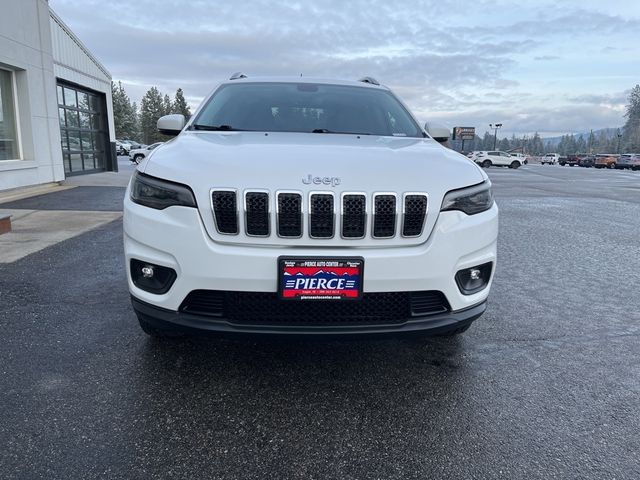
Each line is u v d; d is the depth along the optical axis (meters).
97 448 2.08
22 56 10.44
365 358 3.02
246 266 2.26
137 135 107.38
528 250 6.48
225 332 2.31
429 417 2.40
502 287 4.69
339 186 2.31
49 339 3.12
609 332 3.57
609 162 58.56
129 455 2.05
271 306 2.36
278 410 2.42
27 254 5.30
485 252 2.61
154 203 2.40
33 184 11.16
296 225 2.29
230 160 2.44
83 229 6.71
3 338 3.13
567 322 3.76
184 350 3.02
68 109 15.34
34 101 11.02
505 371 2.91
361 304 2.39
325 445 2.16
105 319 3.46
